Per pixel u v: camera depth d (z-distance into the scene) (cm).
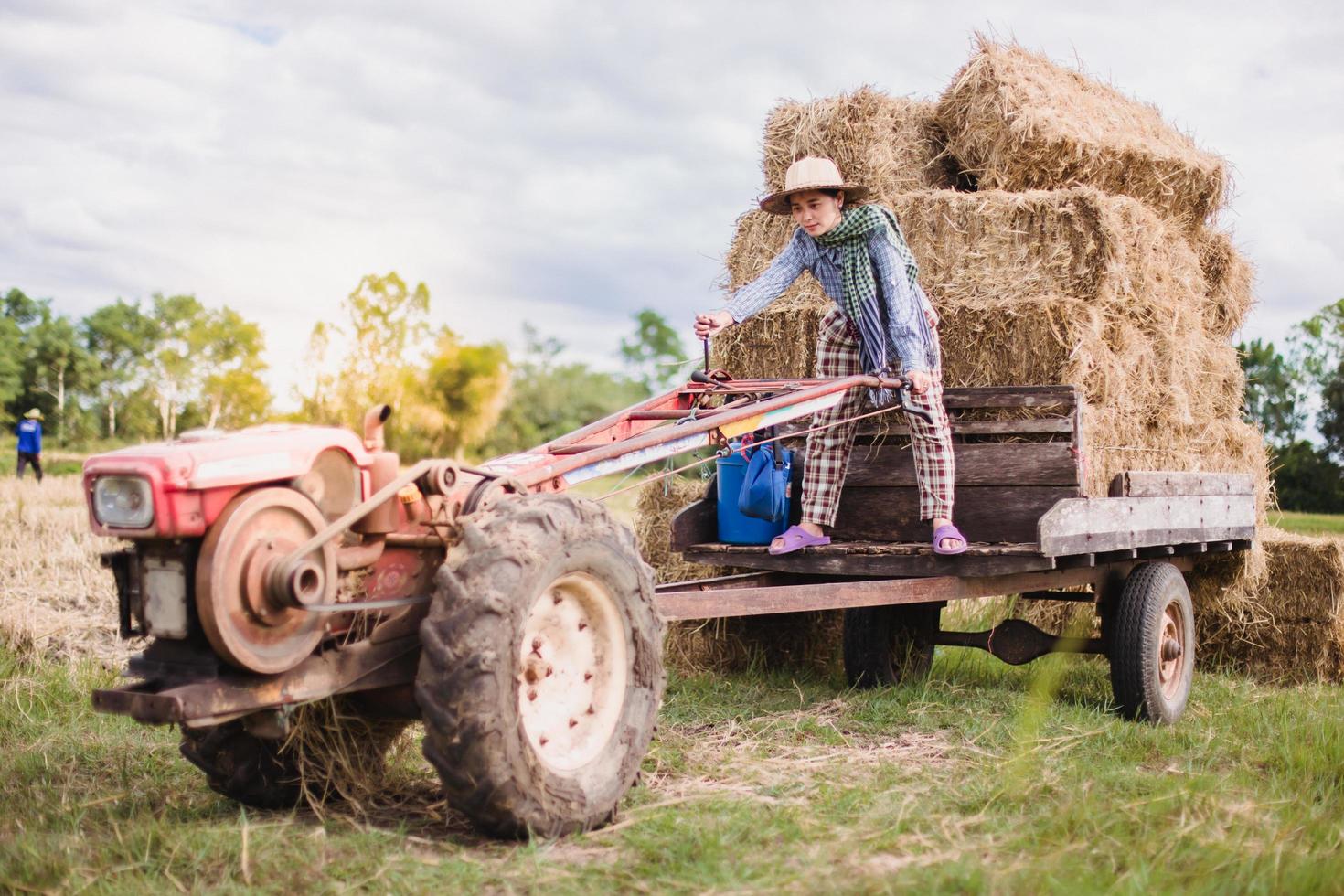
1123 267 544
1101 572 551
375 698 354
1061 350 519
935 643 605
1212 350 659
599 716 352
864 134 627
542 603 335
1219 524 602
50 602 700
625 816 351
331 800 365
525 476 366
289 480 312
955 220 571
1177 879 296
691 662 631
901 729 492
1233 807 363
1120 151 632
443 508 345
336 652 321
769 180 656
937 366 502
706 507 572
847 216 500
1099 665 659
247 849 303
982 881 287
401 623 339
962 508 526
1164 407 580
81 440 6131
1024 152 621
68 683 520
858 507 548
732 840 326
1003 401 516
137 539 300
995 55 643
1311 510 2302
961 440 535
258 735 321
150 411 6506
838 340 534
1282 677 675
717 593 413
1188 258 637
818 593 449
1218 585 662
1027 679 619
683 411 462
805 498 526
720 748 450
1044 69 689
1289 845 324
